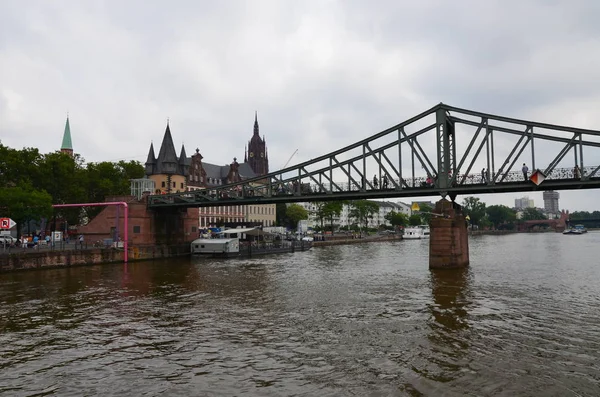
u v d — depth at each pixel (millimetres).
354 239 122375
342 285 35750
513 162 43344
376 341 19188
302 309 26172
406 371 15539
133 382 15047
